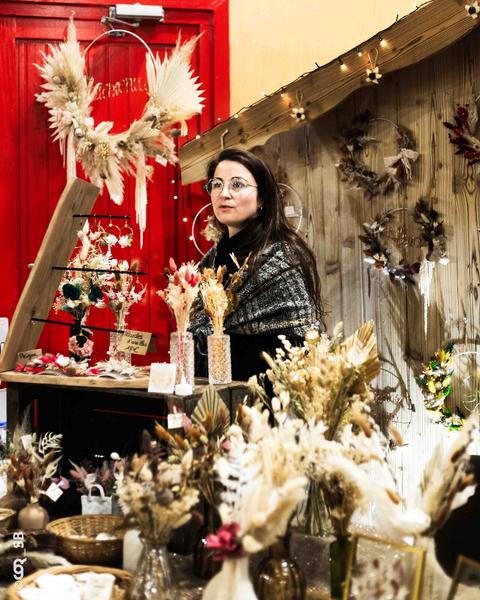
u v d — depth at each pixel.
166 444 2.04
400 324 3.64
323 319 3.86
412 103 3.56
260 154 4.07
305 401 1.80
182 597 1.68
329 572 1.74
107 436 2.50
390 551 1.44
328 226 3.87
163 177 4.14
